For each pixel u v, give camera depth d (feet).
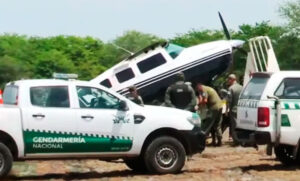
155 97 146.72
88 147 90.43
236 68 182.60
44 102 89.40
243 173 95.76
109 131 91.20
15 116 87.61
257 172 96.63
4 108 87.66
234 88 130.93
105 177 93.76
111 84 145.07
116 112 91.81
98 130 90.79
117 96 92.79
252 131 98.22
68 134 89.51
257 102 97.09
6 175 87.15
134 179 89.35
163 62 147.13
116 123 91.56
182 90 121.80
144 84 145.38
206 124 135.33
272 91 96.17
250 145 98.43
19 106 88.33
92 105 91.35
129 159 98.58
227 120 142.10
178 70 146.82
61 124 89.25
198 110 135.44
